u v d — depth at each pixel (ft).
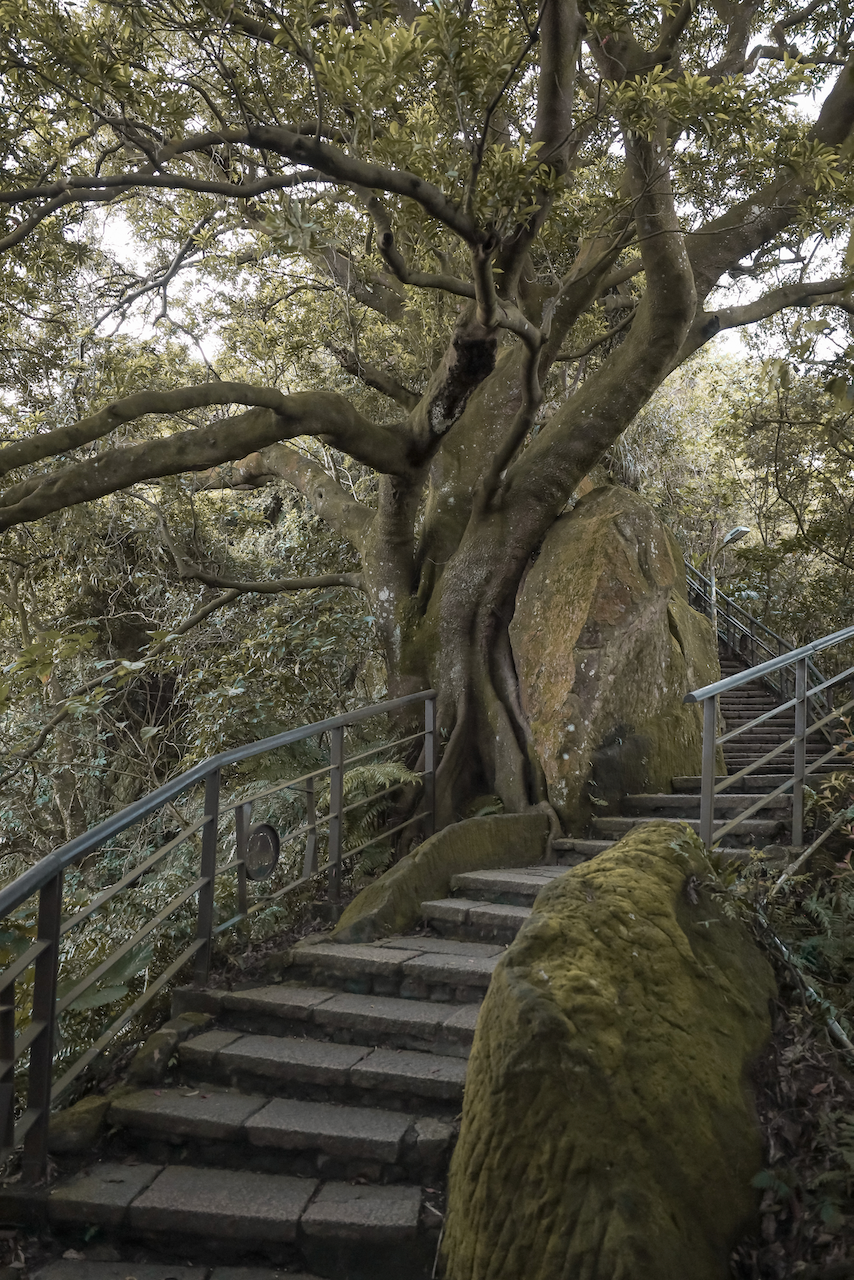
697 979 10.73
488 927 15.65
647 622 22.63
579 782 20.94
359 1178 10.69
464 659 23.86
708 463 61.98
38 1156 10.53
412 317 27.99
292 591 30.30
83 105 18.45
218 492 40.63
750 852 14.71
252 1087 12.19
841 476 39.22
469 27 15.89
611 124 24.13
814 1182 9.26
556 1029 9.16
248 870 15.46
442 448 26.89
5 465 16.57
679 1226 8.69
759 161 19.93
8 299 28.50
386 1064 11.94
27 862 34.47
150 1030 13.85
